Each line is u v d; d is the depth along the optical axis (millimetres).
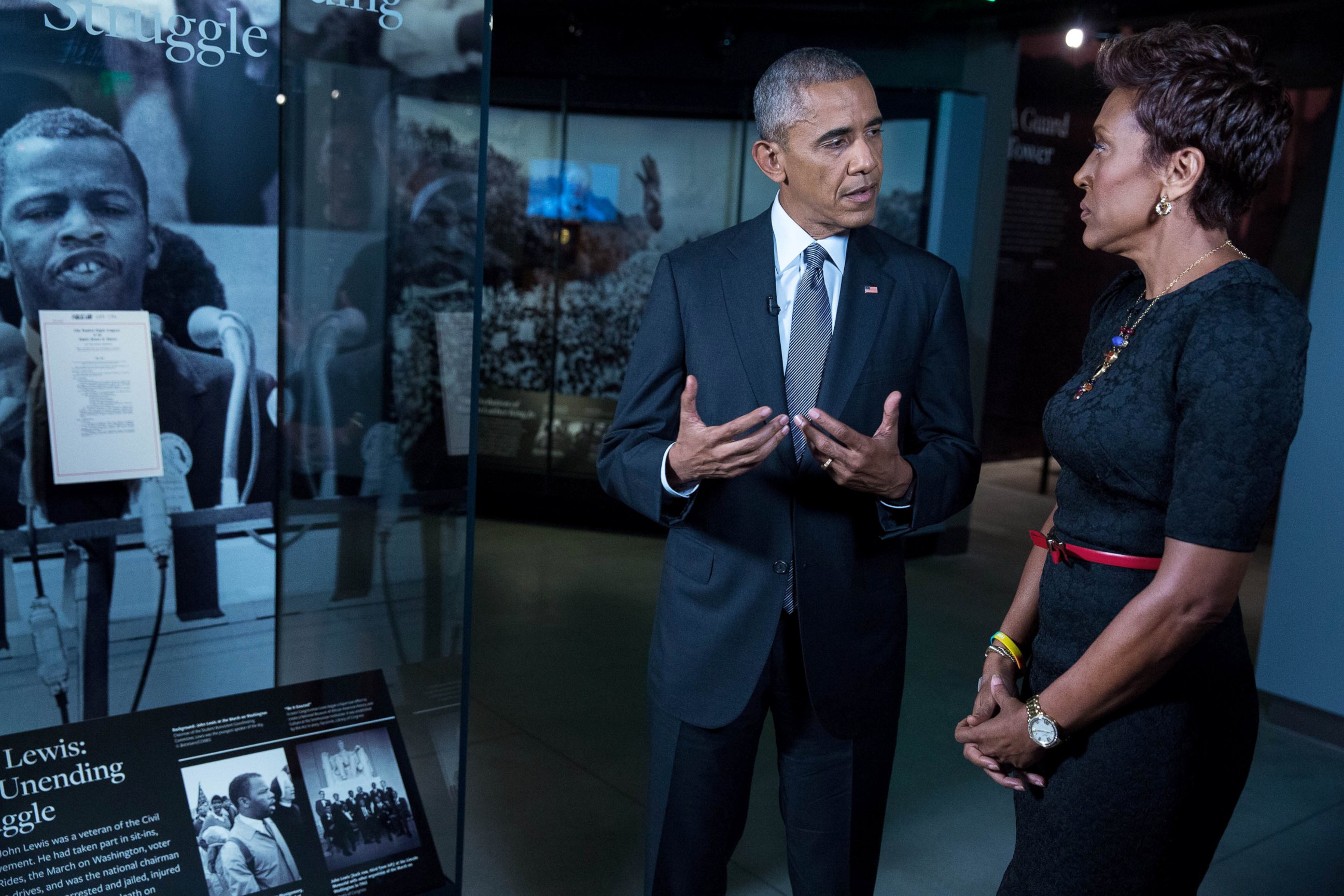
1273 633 3568
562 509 6078
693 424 1442
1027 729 1259
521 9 5551
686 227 5809
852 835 1753
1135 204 1226
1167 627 1134
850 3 5262
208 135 1398
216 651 1535
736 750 1721
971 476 1626
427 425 1564
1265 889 2523
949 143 5434
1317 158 6508
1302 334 1119
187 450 1462
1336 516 3377
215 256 1432
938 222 5512
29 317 1338
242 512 1514
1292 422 1103
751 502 1630
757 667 1634
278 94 1430
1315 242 6570
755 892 2430
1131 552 1250
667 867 1759
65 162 1320
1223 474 1095
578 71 5867
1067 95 6926
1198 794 1263
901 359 1650
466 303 1531
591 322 5906
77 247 1346
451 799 1643
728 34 5516
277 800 1477
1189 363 1137
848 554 1644
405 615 1601
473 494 1584
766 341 1615
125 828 1361
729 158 5723
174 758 1413
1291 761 3289
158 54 1351
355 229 1495
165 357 1427
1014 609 1524
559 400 5996
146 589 1471
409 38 1454
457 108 1482
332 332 1509
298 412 1521
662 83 5598
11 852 1289
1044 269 7281
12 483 1361
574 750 3164
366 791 1550
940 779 3061
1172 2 4793
